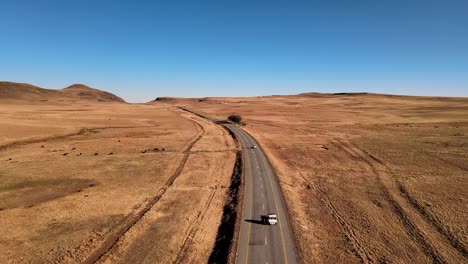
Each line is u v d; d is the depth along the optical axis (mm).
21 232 43281
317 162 83312
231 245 39781
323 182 66938
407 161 82750
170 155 86812
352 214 51031
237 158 85062
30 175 67000
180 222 47000
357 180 68125
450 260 38500
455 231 45344
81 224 45812
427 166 77875
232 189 61438
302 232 44062
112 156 84438
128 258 37625
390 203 55594
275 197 56062
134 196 56812
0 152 84812
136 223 46125
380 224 47594
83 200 54375
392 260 38344
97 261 36750
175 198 56281
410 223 47844
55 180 64312
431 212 51469
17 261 36688
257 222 46594
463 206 53812
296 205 53750
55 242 40844
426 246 41594
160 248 39812
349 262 37656
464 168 75688
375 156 88562
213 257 38531
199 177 68438
